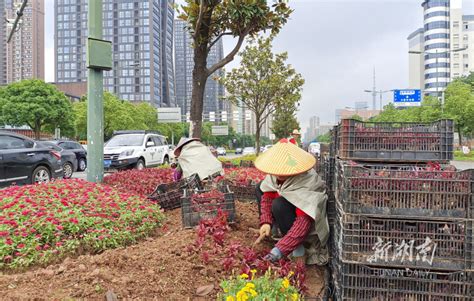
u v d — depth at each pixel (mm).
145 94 127312
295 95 20609
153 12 129000
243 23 7910
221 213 4727
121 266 3520
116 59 128750
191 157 6742
